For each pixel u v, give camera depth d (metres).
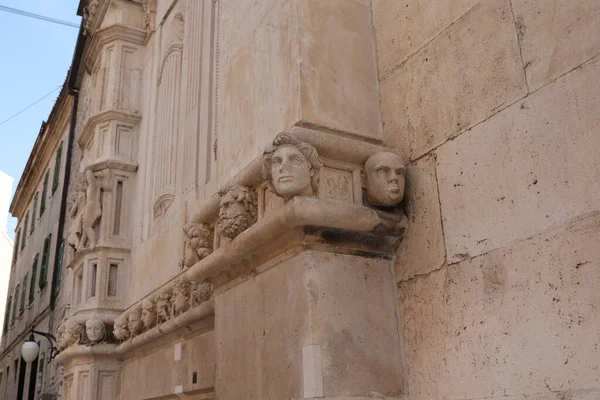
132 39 6.92
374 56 2.80
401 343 2.34
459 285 2.14
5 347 19.03
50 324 11.48
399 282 2.41
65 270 10.34
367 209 2.35
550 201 1.86
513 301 1.92
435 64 2.45
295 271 2.32
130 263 5.95
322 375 2.12
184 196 4.75
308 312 2.20
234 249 2.62
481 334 2.02
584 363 1.67
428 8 2.54
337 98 2.59
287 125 2.54
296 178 2.22
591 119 1.77
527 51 2.04
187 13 5.53
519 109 2.03
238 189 2.63
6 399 17.00
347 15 2.79
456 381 2.08
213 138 4.38
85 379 5.52
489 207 2.08
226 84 3.26
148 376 4.89
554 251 1.82
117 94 6.60
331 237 2.32
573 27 1.88
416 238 2.38
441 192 2.30
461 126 2.26
